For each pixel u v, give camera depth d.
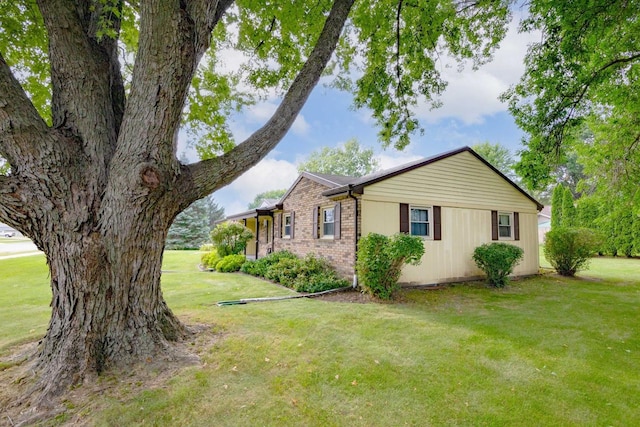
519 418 2.37
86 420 2.20
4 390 2.53
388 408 2.47
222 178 3.29
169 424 2.20
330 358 3.38
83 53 2.96
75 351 2.72
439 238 8.66
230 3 4.05
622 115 8.42
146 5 2.52
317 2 5.08
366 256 6.59
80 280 2.77
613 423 2.33
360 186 7.49
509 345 3.86
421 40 5.88
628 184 8.91
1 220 2.62
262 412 2.38
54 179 2.62
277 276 8.62
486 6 5.60
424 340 4.00
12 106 2.45
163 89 2.68
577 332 4.41
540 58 5.82
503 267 8.02
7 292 7.01
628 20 5.61
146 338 3.11
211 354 3.38
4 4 3.68
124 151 2.76
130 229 2.89
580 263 9.99
